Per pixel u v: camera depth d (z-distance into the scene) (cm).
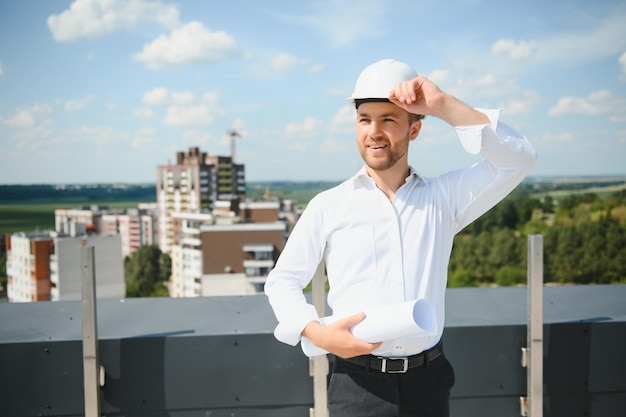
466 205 115
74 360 148
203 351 150
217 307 174
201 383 150
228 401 151
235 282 5409
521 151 103
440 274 113
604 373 158
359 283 110
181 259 6669
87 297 140
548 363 158
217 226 5381
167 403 150
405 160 114
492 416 157
